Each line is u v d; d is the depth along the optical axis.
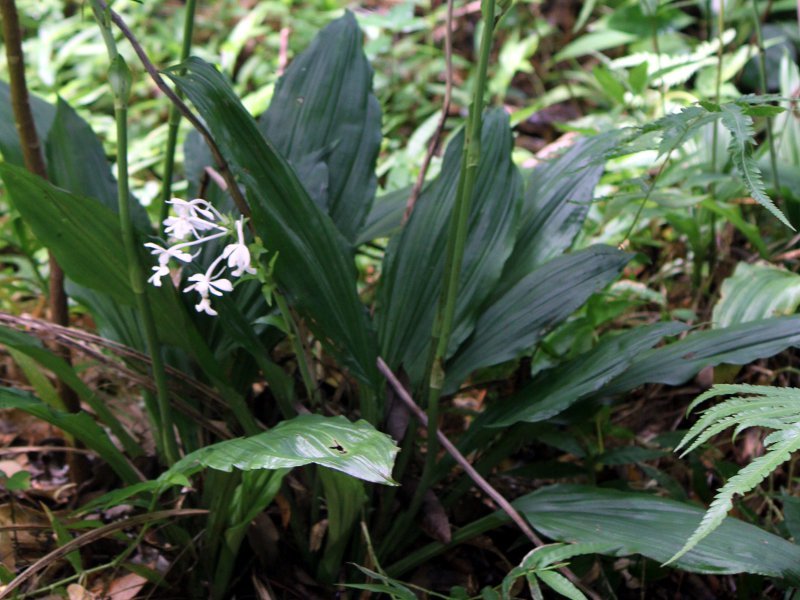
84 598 0.92
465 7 2.38
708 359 0.92
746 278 1.11
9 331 0.94
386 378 0.98
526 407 0.95
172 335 0.96
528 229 1.09
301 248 0.92
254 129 0.92
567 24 2.44
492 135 1.08
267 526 0.99
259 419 1.16
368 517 0.99
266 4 2.27
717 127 1.35
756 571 0.79
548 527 0.89
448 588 1.05
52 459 1.21
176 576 0.99
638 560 1.02
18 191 0.88
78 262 0.93
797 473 1.15
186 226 0.84
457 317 1.02
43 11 2.35
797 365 1.25
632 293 1.32
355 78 1.11
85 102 1.92
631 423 1.27
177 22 2.34
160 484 0.81
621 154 0.87
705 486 1.10
